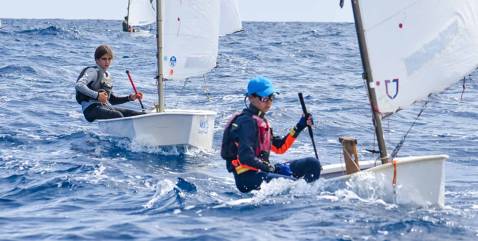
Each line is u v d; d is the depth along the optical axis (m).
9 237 19.39
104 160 31.48
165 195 24.22
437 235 19.16
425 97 22.34
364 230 19.50
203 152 35.09
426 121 48.91
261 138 22.59
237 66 101.75
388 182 21.72
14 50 123.69
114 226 20.31
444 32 21.92
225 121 47.62
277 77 86.75
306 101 60.34
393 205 21.75
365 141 40.22
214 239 18.86
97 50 36.28
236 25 48.50
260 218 20.88
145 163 31.34
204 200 23.30
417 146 38.44
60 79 78.69
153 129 34.53
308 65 106.31
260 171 23.05
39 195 24.78
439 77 22.11
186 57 39.41
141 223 20.58
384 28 22.09
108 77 36.84
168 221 20.80
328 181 22.88
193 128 34.84
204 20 39.66
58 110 51.22
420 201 21.72
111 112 35.97
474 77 81.81
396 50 22.08
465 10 21.86
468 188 26.55
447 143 39.28
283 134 42.94
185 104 57.97
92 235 19.44
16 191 25.45
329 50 140.38
